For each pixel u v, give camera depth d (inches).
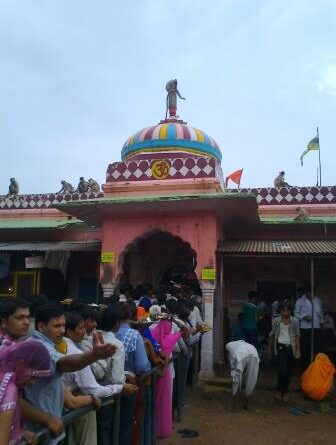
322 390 293.7
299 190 445.1
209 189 382.0
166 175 398.9
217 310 379.6
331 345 388.2
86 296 485.4
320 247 366.0
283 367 299.7
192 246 370.0
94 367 141.3
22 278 462.9
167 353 201.0
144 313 246.7
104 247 390.9
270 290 446.9
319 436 235.6
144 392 174.4
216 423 251.4
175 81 503.5
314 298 375.2
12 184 546.6
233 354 281.1
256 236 437.4
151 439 181.0
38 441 95.0
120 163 413.4
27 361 88.0
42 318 119.3
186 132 457.1
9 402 83.7
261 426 249.4
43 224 489.1
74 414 111.8
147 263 458.3
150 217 385.1
